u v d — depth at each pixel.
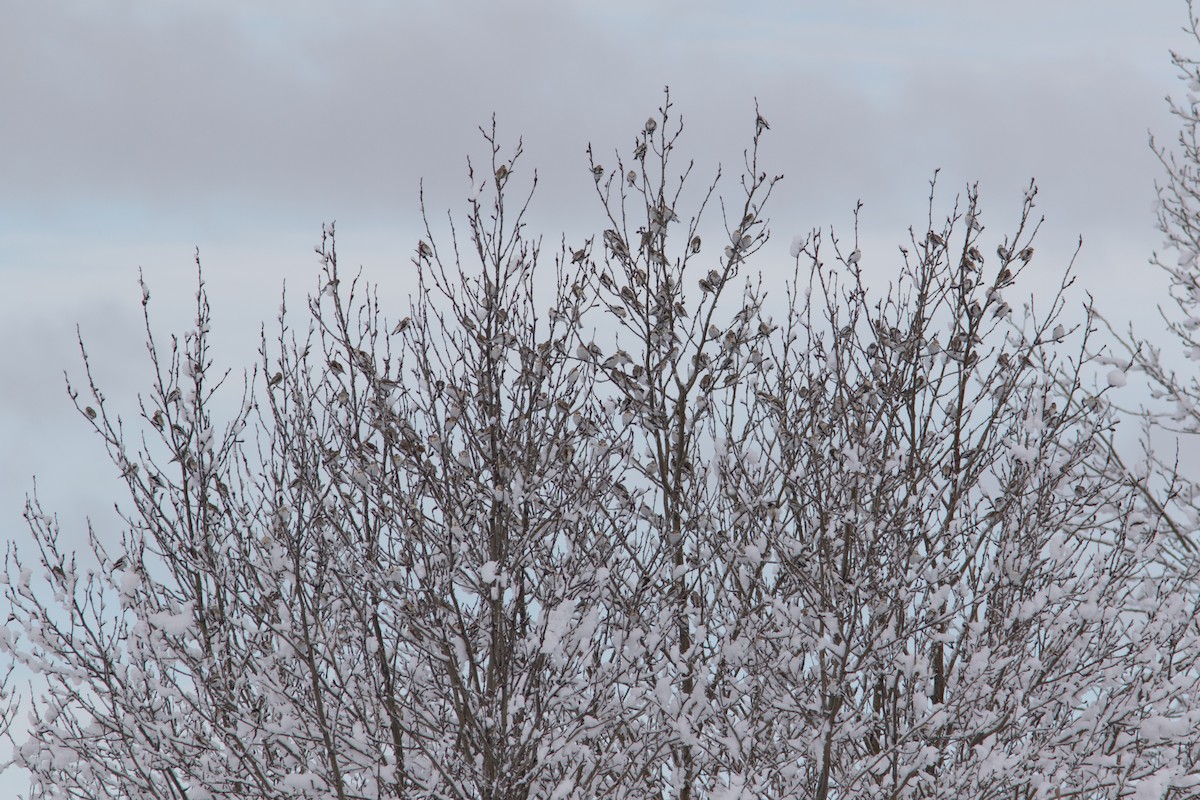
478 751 6.53
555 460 6.50
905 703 7.00
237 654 6.69
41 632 6.40
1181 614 6.96
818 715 6.57
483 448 6.49
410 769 6.67
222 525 6.56
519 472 6.36
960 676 6.98
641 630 6.50
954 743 7.07
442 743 6.50
